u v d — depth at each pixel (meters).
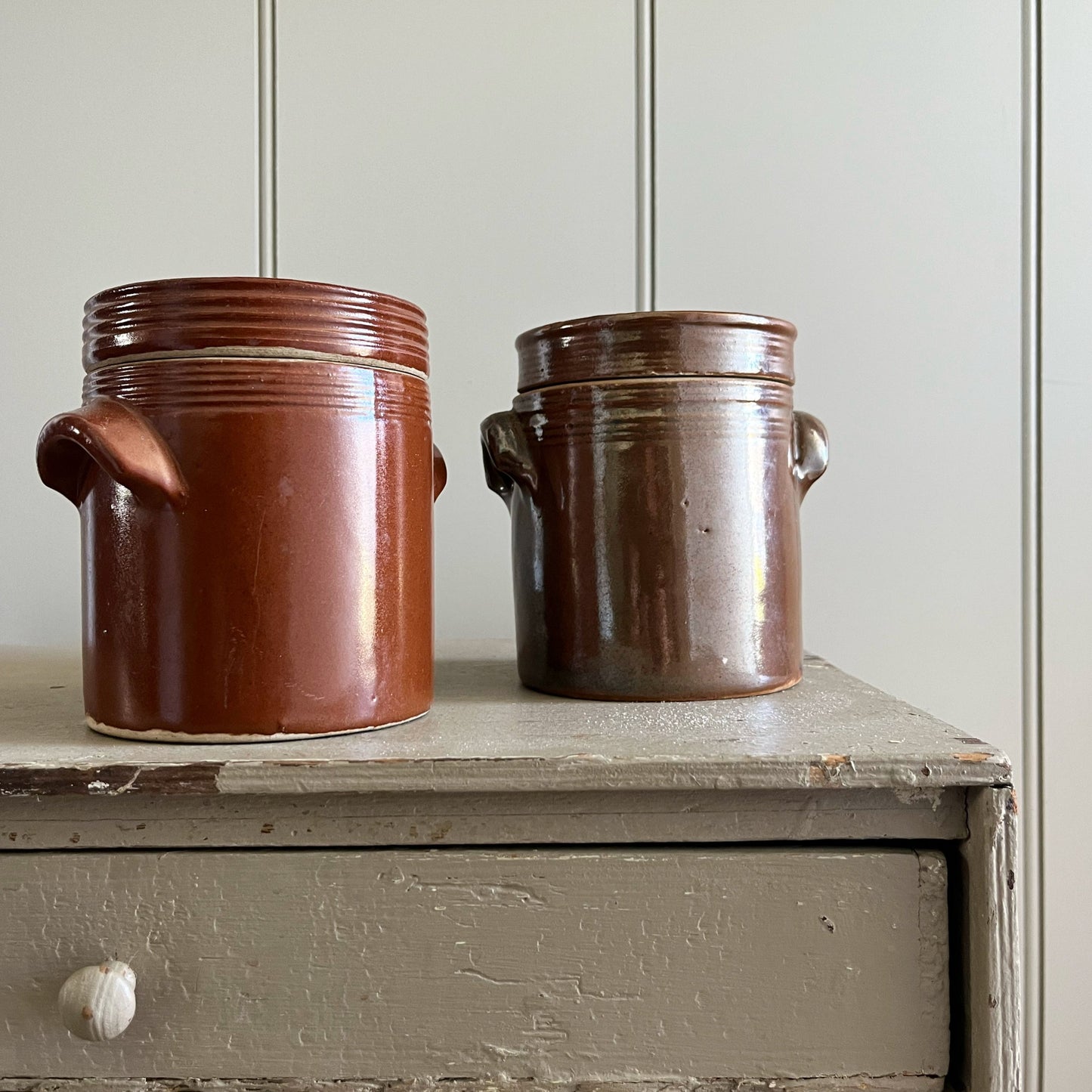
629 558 0.55
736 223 0.90
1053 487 0.91
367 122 0.89
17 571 0.90
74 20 0.88
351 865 0.43
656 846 0.44
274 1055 0.43
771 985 0.43
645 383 0.54
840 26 0.90
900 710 0.52
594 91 0.89
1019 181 0.90
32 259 0.89
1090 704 0.91
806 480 0.60
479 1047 0.43
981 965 0.42
